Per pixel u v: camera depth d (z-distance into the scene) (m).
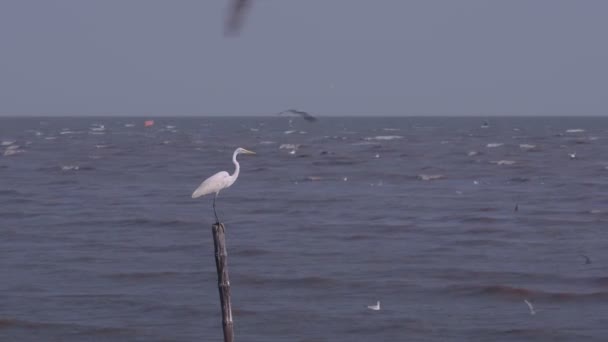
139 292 24.97
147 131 165.75
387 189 52.12
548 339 20.55
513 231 35.47
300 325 21.72
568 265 28.48
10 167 68.88
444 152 85.12
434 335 20.86
